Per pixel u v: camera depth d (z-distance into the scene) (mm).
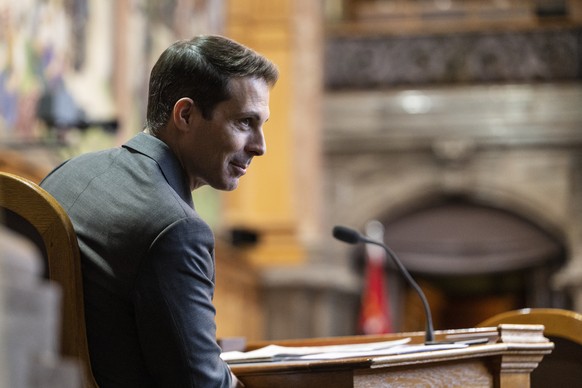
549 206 38625
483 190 38906
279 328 33938
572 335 6949
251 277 31984
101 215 5164
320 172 37781
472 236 39562
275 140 35719
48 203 5047
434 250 39656
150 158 5395
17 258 2455
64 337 4988
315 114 36375
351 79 39938
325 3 40625
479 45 39562
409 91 39531
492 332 6227
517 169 38812
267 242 34719
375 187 39281
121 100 21781
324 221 39156
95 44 20391
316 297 34312
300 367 5242
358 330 36188
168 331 4957
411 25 40500
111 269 5043
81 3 19656
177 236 5039
